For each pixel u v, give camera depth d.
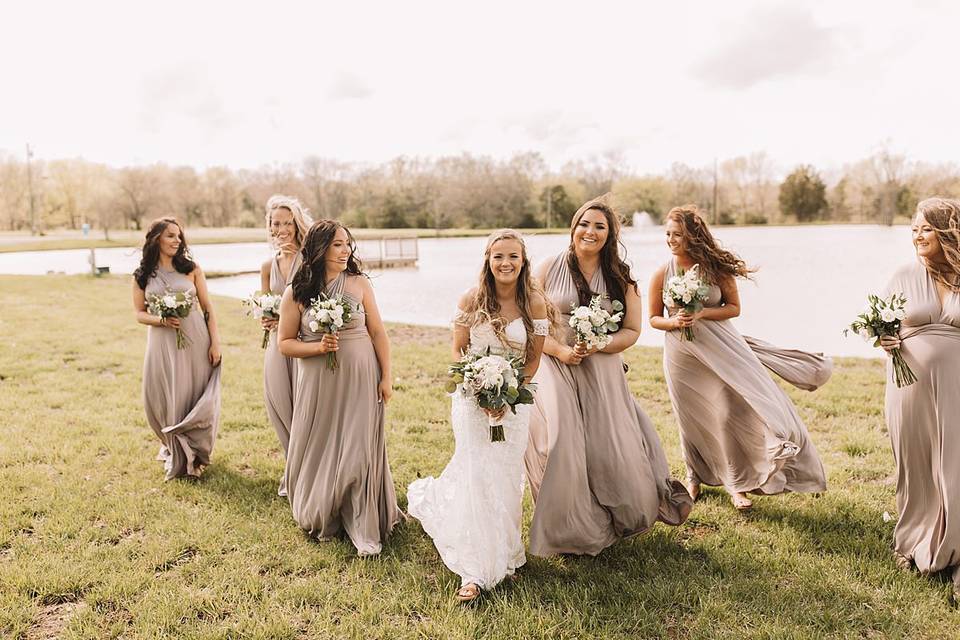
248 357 10.29
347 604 3.61
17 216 88.62
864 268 26.08
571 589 3.71
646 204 93.75
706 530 4.49
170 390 5.41
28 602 3.57
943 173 85.69
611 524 4.08
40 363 9.77
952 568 3.71
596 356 4.14
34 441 6.21
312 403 4.26
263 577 3.86
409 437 6.34
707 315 4.65
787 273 24.39
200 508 4.80
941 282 3.80
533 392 3.90
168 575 3.87
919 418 3.78
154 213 88.44
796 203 94.50
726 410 4.64
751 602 3.57
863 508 4.69
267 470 5.61
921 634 3.29
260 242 61.91
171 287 5.47
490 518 3.72
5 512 4.64
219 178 96.75
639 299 4.31
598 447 4.04
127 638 3.30
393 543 4.31
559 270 4.36
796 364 4.84
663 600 3.60
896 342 3.83
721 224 96.44
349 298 4.29
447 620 3.40
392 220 90.88
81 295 18.75
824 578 3.78
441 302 19.20
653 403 7.55
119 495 5.01
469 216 89.56
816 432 6.44
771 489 4.51
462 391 3.79
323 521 4.25
